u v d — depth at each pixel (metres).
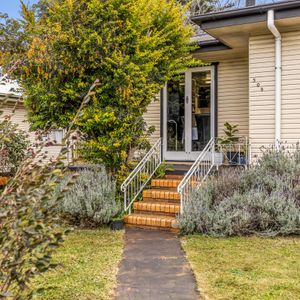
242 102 9.60
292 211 6.00
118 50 7.36
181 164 9.52
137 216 7.02
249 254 5.03
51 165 2.53
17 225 2.13
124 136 7.68
